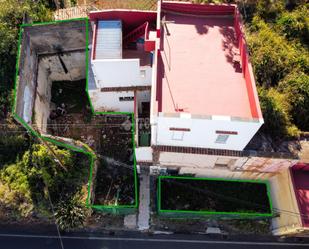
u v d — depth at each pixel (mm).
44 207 20562
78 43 22281
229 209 21422
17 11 22000
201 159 18984
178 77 17312
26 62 20219
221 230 21609
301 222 17859
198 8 19266
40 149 20703
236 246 21281
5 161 21562
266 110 19344
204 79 17328
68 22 20500
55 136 21891
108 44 19312
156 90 16438
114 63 18656
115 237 21375
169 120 15375
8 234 21359
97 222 21266
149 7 25000
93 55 18938
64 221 20359
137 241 21281
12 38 21234
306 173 19312
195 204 21547
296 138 18969
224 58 18062
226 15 19594
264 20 24750
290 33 23969
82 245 21094
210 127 15828
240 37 17969
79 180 21438
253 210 21406
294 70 22078
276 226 20781
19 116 18359
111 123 23828
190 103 16578
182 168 20734
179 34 18812
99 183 22156
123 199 21656
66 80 25703
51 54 22844
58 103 24875
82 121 23984
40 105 22328
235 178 21828
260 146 18406
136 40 21062
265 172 20094
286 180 19234
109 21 20109
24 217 20953
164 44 18391
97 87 21109
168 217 21453
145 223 21453
